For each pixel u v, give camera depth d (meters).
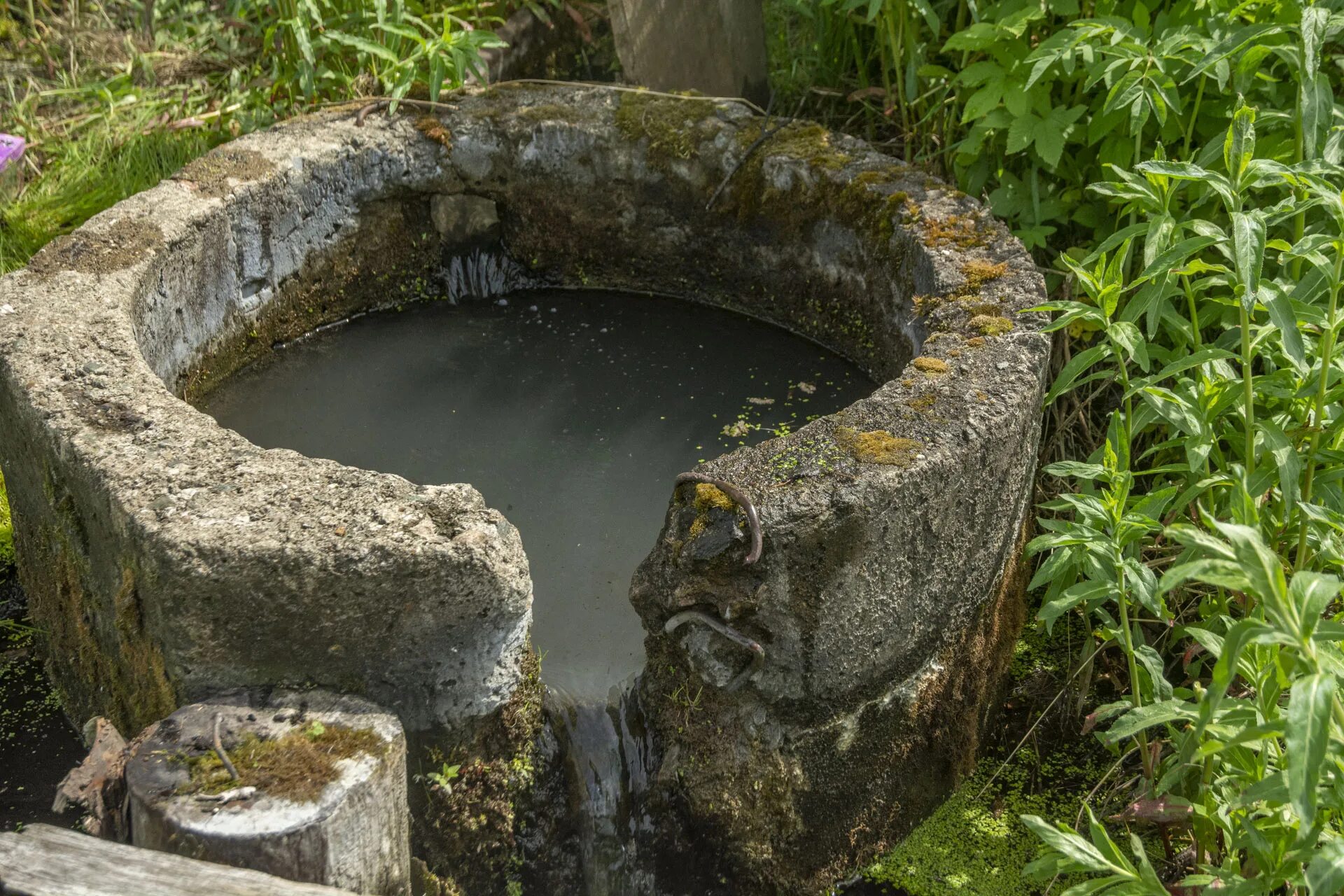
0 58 5.24
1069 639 3.36
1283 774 1.88
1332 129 2.94
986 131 3.54
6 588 3.39
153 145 4.64
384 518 2.28
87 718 2.93
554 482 3.41
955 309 3.07
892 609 2.57
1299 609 1.73
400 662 2.34
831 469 2.43
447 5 4.79
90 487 2.42
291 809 2.04
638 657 2.96
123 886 1.89
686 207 4.13
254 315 3.87
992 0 3.84
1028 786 3.01
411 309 4.31
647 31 4.34
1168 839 2.69
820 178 3.80
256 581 2.20
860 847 2.80
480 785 2.54
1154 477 3.45
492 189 4.22
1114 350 2.60
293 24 4.11
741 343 4.07
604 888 2.69
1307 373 2.43
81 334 2.89
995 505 2.73
